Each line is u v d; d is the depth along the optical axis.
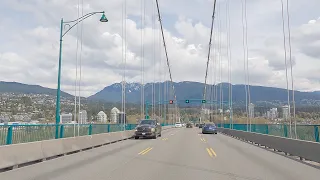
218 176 10.03
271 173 10.65
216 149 19.72
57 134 16.91
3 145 11.58
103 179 9.41
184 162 13.38
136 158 14.76
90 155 16.06
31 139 14.16
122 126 31.86
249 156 15.87
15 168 11.64
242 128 37.56
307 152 14.02
